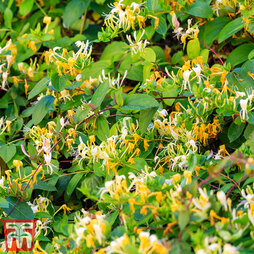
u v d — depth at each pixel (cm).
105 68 217
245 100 190
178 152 196
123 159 195
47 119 213
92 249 185
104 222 183
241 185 194
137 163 196
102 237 183
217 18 213
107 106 209
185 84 196
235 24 207
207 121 201
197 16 210
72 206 209
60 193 207
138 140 201
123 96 205
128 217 184
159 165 200
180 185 187
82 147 198
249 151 189
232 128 196
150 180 187
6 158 209
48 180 205
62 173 207
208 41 212
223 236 179
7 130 214
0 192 197
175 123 199
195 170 192
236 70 201
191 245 181
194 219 180
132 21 202
